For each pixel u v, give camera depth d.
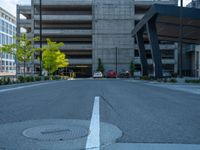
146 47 72.50
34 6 72.38
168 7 28.56
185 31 37.62
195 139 5.40
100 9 72.25
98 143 5.03
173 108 9.88
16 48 36.12
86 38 75.75
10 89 19.34
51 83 30.50
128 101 11.95
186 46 66.56
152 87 23.17
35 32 71.62
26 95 14.66
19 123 6.80
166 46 72.44
